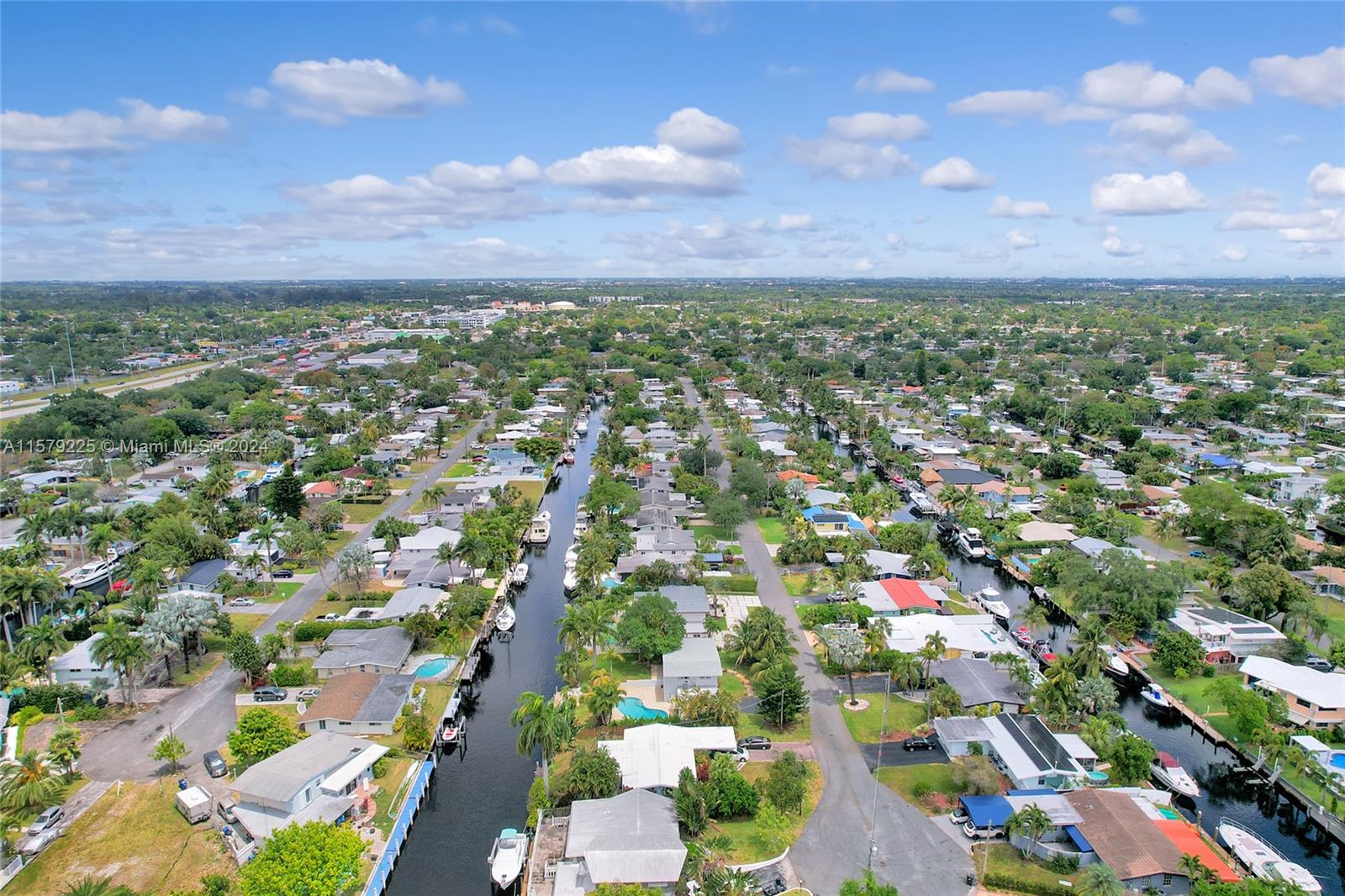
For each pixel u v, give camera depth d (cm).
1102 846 9006
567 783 10025
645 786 10006
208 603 13538
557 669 12975
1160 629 14225
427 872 9469
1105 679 11775
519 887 9188
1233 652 13925
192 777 10788
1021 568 18288
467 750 11888
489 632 15425
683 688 12544
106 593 17200
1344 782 10150
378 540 19400
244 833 9550
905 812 9988
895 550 18612
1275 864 9006
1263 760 10925
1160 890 8669
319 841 8369
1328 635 14625
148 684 13262
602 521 19775
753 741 11256
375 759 10762
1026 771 10288
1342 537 19850
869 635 13012
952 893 8700
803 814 9931
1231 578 16038
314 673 13362
